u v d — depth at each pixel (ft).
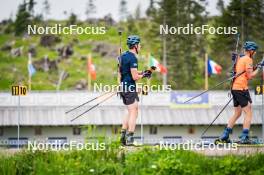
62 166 105.70
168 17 458.91
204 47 446.19
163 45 484.33
